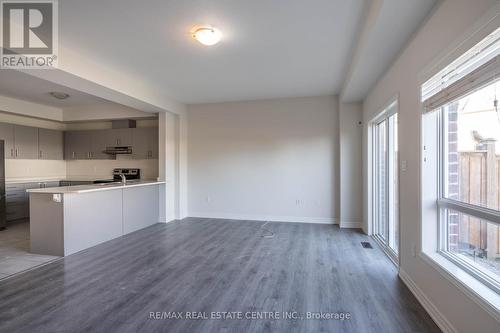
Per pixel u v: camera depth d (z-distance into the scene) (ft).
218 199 19.89
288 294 8.45
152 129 20.95
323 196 18.13
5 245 13.52
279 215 18.84
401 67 9.16
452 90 6.09
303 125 18.34
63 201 11.87
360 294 8.41
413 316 7.18
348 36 9.67
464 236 6.75
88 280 9.45
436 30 6.59
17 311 7.47
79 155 22.54
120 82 13.60
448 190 7.40
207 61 11.88
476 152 6.13
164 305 7.80
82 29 9.09
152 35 9.51
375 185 14.97
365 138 15.65
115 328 6.72
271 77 14.15
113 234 14.57
